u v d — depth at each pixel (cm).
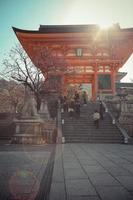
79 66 4644
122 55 4966
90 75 4816
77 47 4619
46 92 3225
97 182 689
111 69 4634
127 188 621
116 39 4503
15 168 905
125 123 2592
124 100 2741
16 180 710
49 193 576
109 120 2683
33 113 2219
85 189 612
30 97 2269
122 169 894
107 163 1034
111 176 770
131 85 5881
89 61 4569
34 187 632
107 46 4644
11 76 3225
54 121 2412
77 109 2698
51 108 3064
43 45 4525
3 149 1652
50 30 4638
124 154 1363
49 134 2272
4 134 2847
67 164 1006
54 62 3516
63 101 3147
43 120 2348
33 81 3197
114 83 4575
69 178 741
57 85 3459
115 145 2000
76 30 4638
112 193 576
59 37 4444
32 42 4503
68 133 2384
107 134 2361
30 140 2128
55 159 1154
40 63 3372
